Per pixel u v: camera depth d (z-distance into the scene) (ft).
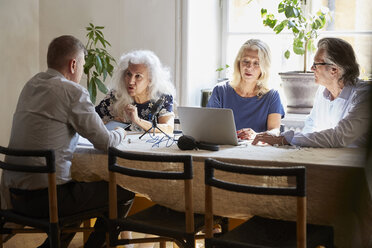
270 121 10.89
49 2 14.08
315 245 6.42
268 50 10.82
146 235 11.19
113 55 14.01
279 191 6.04
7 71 12.97
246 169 6.15
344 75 8.87
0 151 7.71
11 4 12.98
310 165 6.91
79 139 9.17
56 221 7.57
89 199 8.05
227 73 14.62
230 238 6.64
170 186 7.90
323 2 13.67
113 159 7.30
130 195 8.45
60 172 8.00
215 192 7.50
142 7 13.65
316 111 9.75
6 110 13.01
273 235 6.72
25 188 7.89
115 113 11.11
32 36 13.93
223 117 8.13
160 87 11.02
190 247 6.95
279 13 14.07
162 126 10.19
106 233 7.79
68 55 8.27
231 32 14.60
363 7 13.23
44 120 7.91
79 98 7.99
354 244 5.70
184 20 13.34
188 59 13.44
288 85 13.14
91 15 13.94
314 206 6.98
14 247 10.53
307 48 13.29
